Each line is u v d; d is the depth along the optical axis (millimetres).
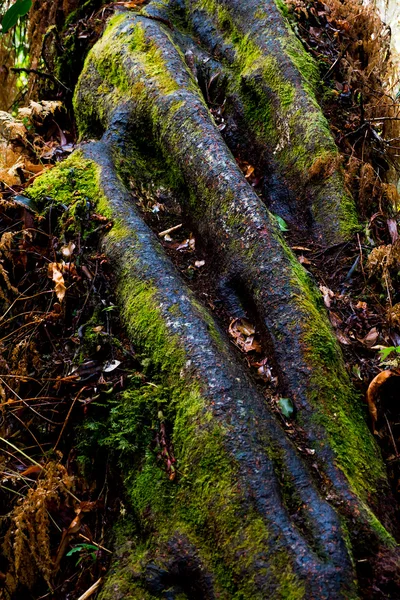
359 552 1839
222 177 2783
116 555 1962
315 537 1792
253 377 2320
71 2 4559
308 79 3547
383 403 2348
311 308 2410
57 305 2531
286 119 3346
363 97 3869
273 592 1681
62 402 2281
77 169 3021
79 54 4121
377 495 2033
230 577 1768
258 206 2676
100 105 3516
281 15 3738
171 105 3107
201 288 2691
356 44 4188
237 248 2627
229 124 3604
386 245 2977
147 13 3861
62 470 2125
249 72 3547
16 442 2289
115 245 2619
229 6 3846
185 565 1846
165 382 2207
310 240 3098
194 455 1994
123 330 2428
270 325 2396
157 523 1960
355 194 3217
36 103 3758
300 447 2100
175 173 3062
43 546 1987
